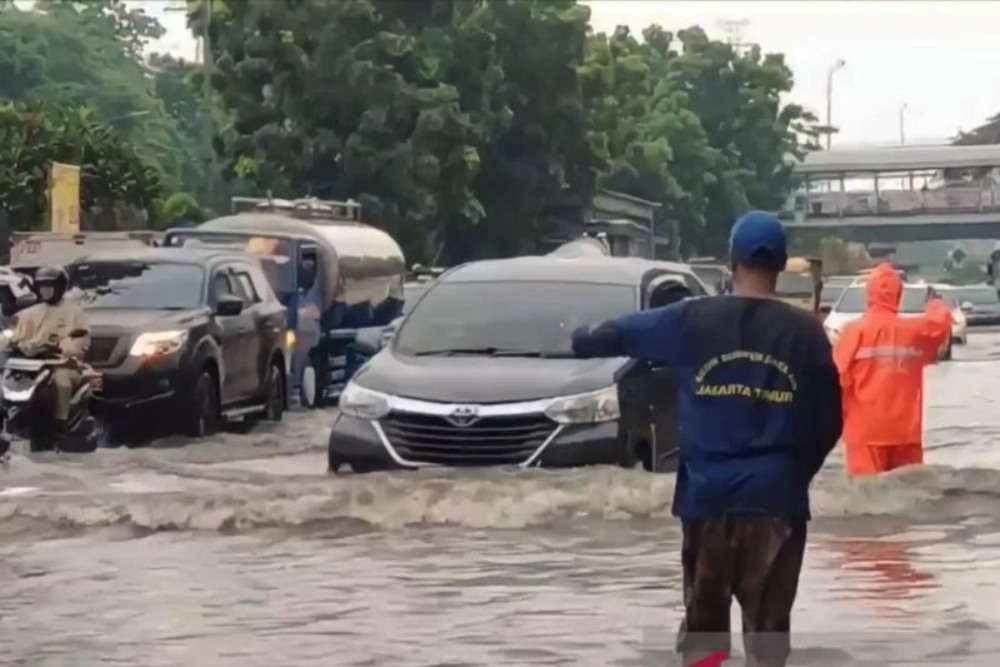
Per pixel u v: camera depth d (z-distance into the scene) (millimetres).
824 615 19922
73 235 62312
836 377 14984
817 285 81375
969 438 45375
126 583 22922
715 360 14945
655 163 188625
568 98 135625
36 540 26594
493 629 19688
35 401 38344
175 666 18109
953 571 23266
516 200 135125
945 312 31250
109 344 42281
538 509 27641
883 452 31281
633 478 28938
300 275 58000
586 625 19844
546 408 29797
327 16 118625
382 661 18172
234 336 47062
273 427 48438
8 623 20438
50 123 103812
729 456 14867
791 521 14867
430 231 122062
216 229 60219
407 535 26688
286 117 119375
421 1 124875
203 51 128250
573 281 33719
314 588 22422
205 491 30625
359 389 30875
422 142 117688
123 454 38531
